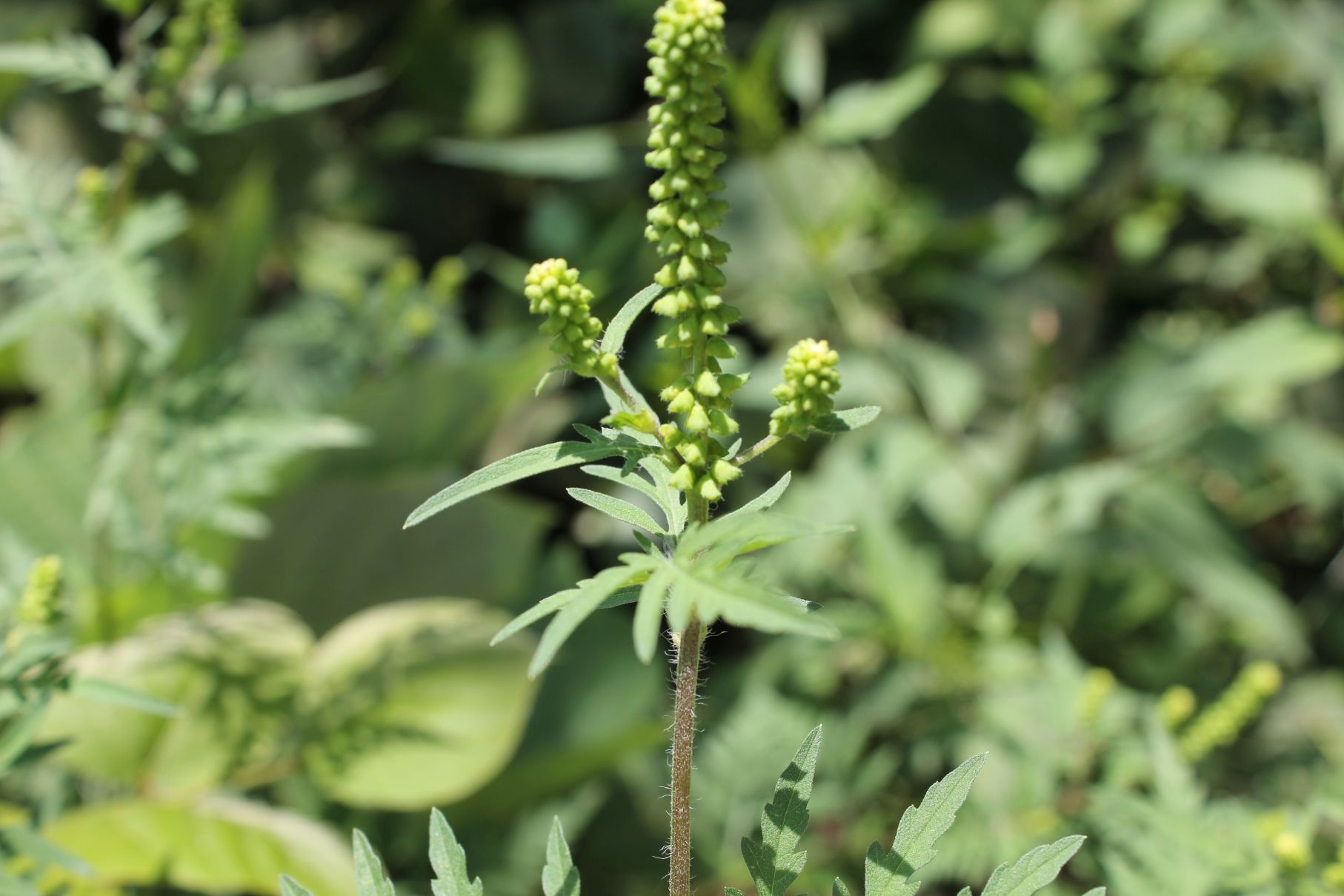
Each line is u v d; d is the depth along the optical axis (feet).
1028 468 4.02
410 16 5.44
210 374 2.97
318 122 5.14
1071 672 2.77
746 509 1.73
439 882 1.77
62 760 2.87
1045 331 3.86
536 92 5.45
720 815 3.04
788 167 4.77
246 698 3.05
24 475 3.37
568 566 4.05
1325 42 3.85
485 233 5.44
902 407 4.06
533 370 3.84
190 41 2.70
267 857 2.76
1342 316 3.87
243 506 3.50
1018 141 4.82
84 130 4.79
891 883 1.77
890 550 3.35
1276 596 3.66
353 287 4.13
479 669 3.15
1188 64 4.32
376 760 3.03
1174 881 2.22
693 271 1.71
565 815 3.31
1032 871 1.78
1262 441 3.84
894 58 5.25
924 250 4.59
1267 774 3.26
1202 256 4.59
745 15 5.38
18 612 2.21
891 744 3.25
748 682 3.48
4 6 4.87
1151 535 3.76
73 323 3.10
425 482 3.59
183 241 4.74
